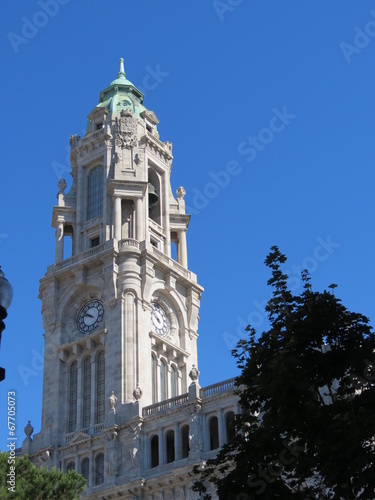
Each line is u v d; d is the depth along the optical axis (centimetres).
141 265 10906
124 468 9412
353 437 4178
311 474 4438
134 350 10325
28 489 5731
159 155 12425
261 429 4472
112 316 10600
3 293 3241
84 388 10625
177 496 8856
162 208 12094
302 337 4675
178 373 11031
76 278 11081
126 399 9988
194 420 9056
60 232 11775
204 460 8781
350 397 4534
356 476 4191
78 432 10088
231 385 9150
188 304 11512
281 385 4381
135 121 12256
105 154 12069
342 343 4716
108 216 11512
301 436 4438
